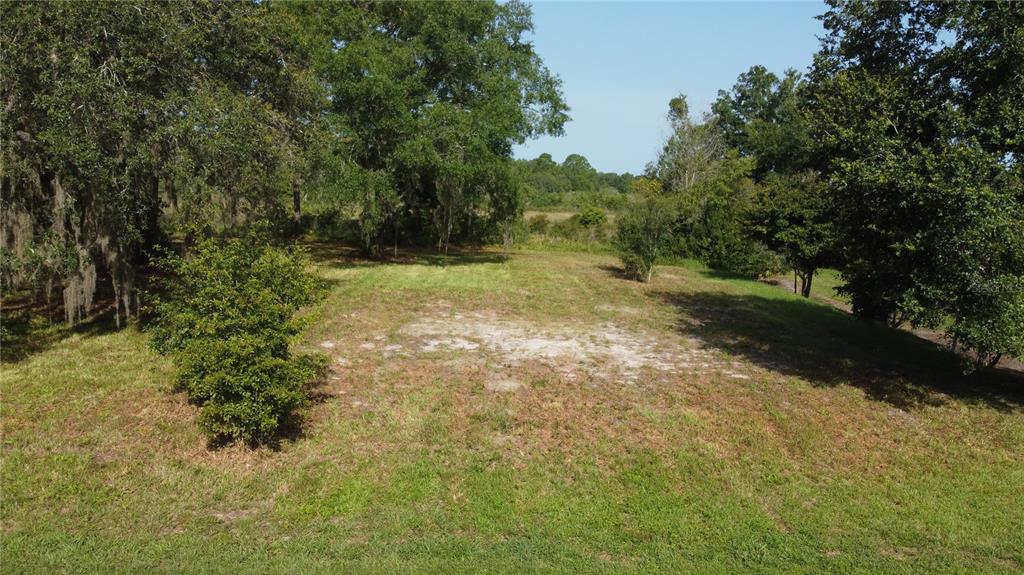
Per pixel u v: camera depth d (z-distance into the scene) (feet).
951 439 24.98
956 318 25.62
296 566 15.10
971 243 23.40
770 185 69.15
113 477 19.13
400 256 79.71
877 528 18.03
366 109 59.41
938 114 27.61
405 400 26.23
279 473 19.80
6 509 17.04
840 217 31.63
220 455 20.70
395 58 60.59
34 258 29.91
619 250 71.26
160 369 28.53
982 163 23.84
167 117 33.78
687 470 21.12
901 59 33.88
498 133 63.67
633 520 17.97
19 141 30.89
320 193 56.95
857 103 30.09
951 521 18.51
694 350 37.45
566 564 15.62
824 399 29.09
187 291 23.30
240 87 42.65
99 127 31.12
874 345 42.39
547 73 72.84
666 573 15.39
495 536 16.83
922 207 25.32
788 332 44.78
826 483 20.80
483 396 27.20
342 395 26.58
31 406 23.97
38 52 29.53
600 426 24.44
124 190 32.30
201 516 17.34
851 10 34.58
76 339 32.99
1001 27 26.96
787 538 17.26
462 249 95.09
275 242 42.52
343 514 17.72
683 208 92.17
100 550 15.52
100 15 31.09
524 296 53.93
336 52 59.06
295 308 22.65
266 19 43.65
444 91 69.77
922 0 31.19
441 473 20.13
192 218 35.99
